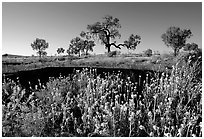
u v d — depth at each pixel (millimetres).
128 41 52094
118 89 6719
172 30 45344
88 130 4996
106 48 50469
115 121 5004
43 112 5426
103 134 4672
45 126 5082
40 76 7902
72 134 4836
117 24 49719
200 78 7648
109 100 6285
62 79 7613
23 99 6230
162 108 5492
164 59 12781
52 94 6000
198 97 6387
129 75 8102
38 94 6285
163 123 4895
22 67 10203
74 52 65000
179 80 6902
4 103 5707
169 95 6141
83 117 4996
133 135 4836
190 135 4699
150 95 6332
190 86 6668
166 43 46188
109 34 50000
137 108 5895
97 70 8711
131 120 4875
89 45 64000
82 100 5820
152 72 8500
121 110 5086
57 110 5660
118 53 27938
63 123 5258
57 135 4785
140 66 10695
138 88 7184
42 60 20203
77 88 7012
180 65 9016
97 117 5188
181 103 5902
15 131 4793
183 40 45125
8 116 5012
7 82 7086
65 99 6230
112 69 8734
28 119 4824
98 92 6336
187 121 5137
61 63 12938
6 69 8758
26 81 7449
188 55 10133
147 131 4773
